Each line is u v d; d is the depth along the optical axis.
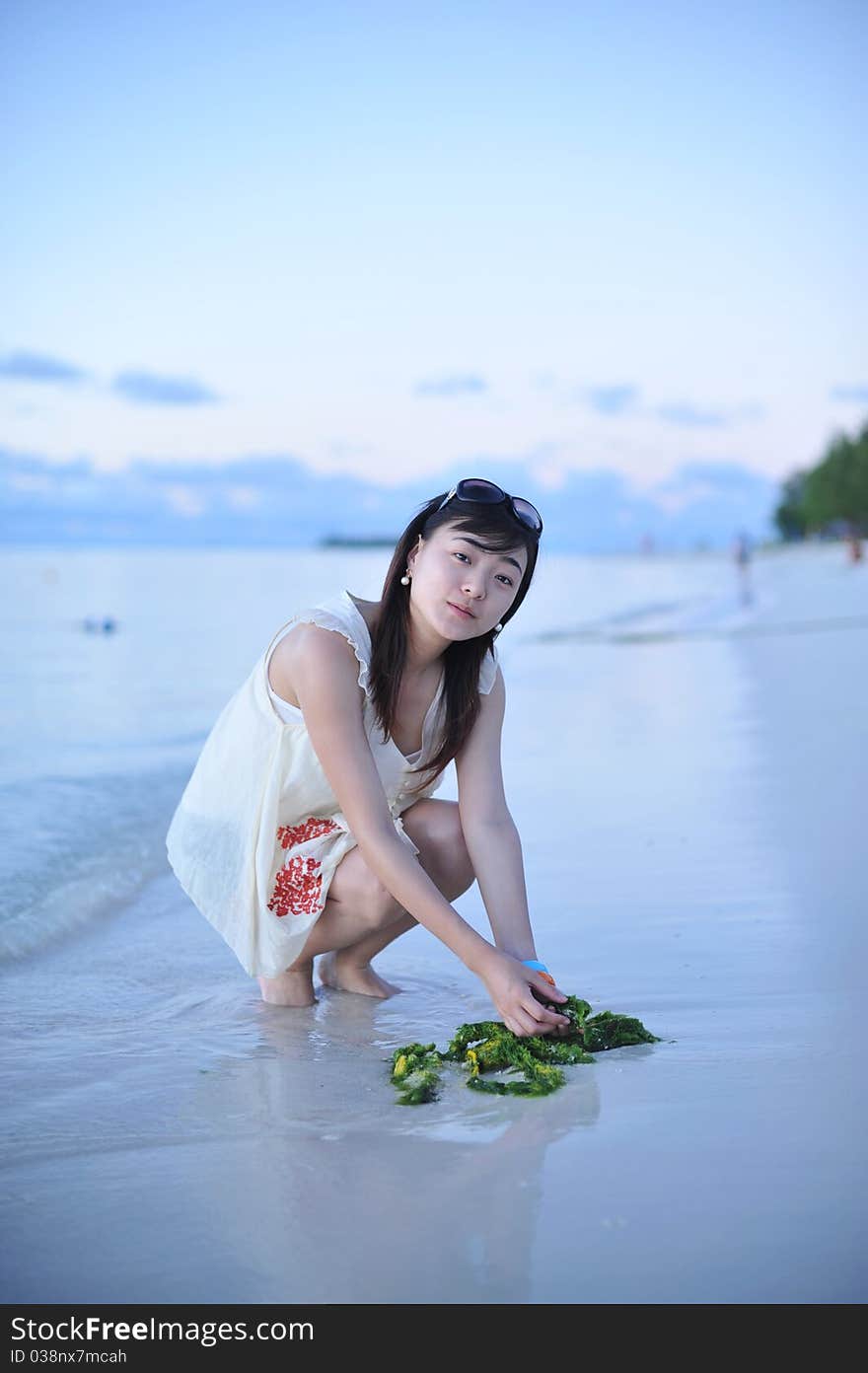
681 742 6.80
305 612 2.73
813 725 7.18
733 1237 1.71
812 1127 2.04
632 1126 2.07
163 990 3.00
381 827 2.60
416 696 2.76
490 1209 1.80
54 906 3.68
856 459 79.69
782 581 27.67
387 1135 2.08
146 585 28.61
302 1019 2.79
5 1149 2.05
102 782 5.66
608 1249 1.68
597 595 26.36
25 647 13.88
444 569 2.54
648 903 3.61
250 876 2.80
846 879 3.78
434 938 3.50
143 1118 2.19
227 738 2.86
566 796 5.38
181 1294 1.62
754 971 2.94
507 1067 2.38
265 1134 2.11
